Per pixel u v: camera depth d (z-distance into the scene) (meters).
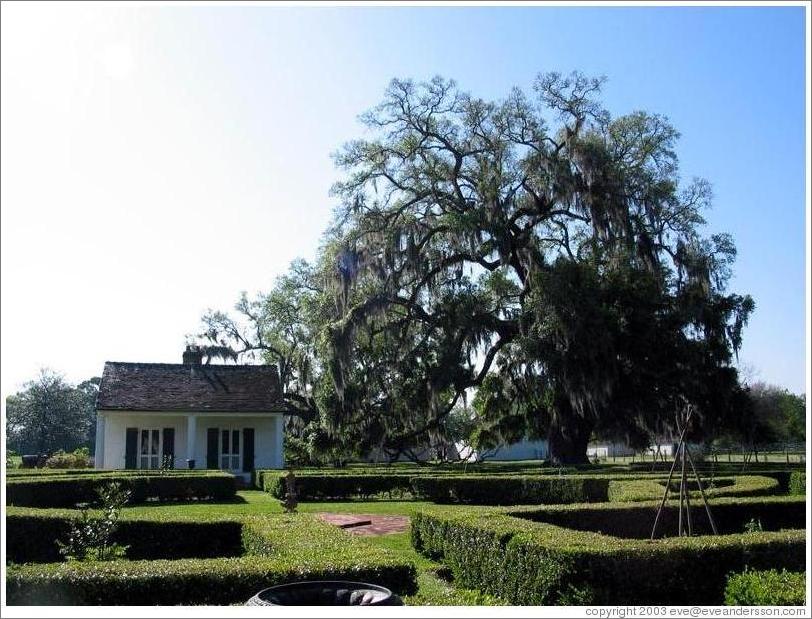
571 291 24.72
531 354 24.97
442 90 29.31
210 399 30.09
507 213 28.20
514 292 28.75
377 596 5.11
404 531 13.43
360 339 29.36
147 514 10.71
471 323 27.69
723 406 26.84
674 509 10.49
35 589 5.64
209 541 9.83
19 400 50.34
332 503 20.06
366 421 29.69
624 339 25.56
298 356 38.16
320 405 29.14
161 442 29.72
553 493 18.58
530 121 28.31
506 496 19.27
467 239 27.59
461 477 19.98
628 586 6.55
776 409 43.81
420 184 29.34
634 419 27.14
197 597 5.88
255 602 4.96
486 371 29.11
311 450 31.50
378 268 27.78
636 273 26.52
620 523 10.27
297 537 7.83
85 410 53.31
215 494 20.70
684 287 27.67
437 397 28.69
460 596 6.16
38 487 17.09
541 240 30.09
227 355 35.38
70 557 8.35
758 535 7.26
